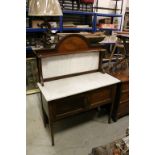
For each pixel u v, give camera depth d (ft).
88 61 6.43
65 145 5.58
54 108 4.89
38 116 6.93
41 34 8.84
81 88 5.25
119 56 7.68
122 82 5.96
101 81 5.81
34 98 8.11
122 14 11.75
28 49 7.92
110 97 6.06
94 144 5.65
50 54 5.33
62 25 8.82
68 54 5.78
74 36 5.57
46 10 4.78
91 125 6.59
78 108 5.41
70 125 6.55
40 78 5.49
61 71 6.00
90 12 9.50
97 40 7.02
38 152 5.28
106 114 7.26
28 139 5.78
